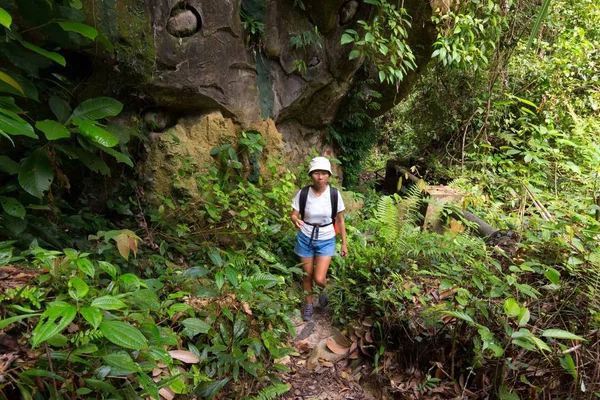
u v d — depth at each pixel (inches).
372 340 125.3
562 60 263.0
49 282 72.4
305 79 206.5
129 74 138.7
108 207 143.7
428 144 330.0
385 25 207.6
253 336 110.1
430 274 122.0
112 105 100.0
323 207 138.2
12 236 95.1
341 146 258.7
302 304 150.1
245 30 173.9
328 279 157.2
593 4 277.4
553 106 255.8
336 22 203.8
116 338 52.6
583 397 83.5
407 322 117.2
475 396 97.8
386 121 425.1
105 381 61.8
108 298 58.3
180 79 150.9
